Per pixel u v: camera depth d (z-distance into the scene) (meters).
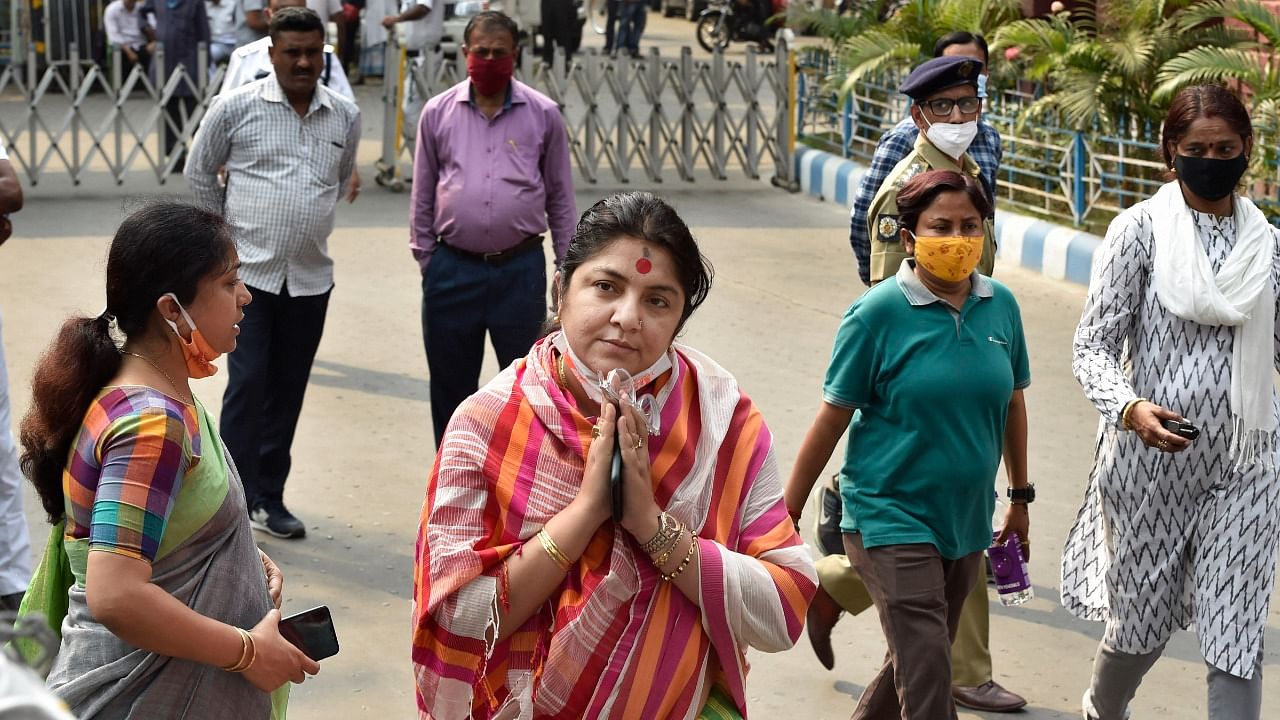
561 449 2.51
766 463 2.67
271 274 5.61
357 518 5.96
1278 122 9.75
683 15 28.77
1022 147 11.44
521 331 5.93
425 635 2.53
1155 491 3.84
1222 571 3.77
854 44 12.73
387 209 12.02
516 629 2.50
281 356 5.76
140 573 2.49
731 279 10.09
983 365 3.71
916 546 3.70
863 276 5.34
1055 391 7.80
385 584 5.35
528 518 2.49
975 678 4.58
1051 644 5.09
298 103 5.71
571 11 19.59
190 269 2.60
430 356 6.01
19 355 7.79
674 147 13.61
